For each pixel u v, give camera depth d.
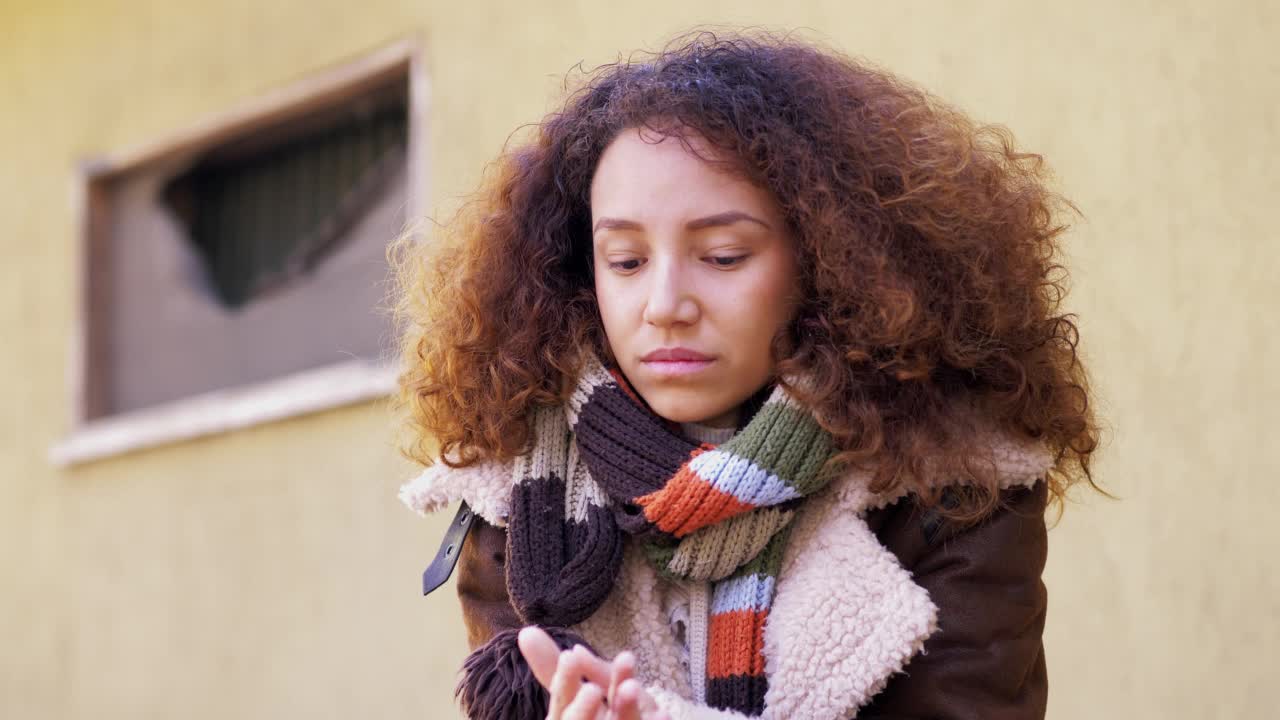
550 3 4.36
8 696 5.70
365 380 4.62
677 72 1.77
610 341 1.77
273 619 4.82
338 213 5.16
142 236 5.73
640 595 1.81
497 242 1.90
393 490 4.53
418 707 4.38
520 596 1.73
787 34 2.00
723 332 1.69
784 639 1.70
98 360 5.76
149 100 5.60
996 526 1.74
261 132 5.37
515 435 1.81
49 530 5.68
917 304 1.74
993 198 1.85
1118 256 3.26
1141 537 3.16
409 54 4.74
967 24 3.52
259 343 5.33
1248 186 3.10
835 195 1.75
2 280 6.00
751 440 1.70
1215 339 3.11
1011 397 1.77
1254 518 3.02
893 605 1.66
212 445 5.12
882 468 1.73
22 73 6.03
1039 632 1.78
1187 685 3.07
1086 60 3.34
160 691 5.16
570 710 1.49
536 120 4.36
